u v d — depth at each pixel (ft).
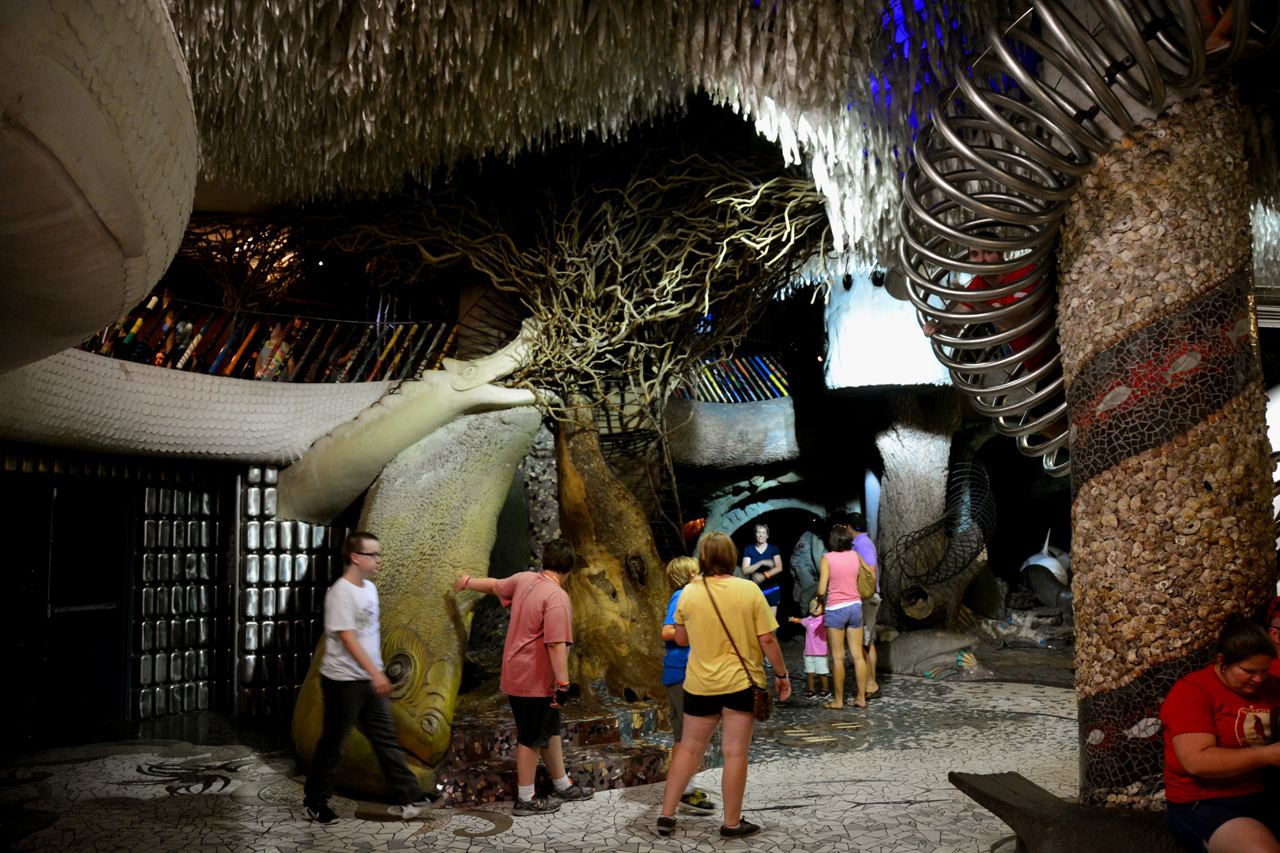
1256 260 22.67
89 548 23.36
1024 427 15.51
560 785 16.42
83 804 16.20
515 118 22.29
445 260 26.55
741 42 17.01
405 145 22.89
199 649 25.41
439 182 26.66
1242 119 11.92
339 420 25.46
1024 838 12.03
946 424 36.04
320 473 24.91
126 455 23.18
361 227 26.00
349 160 23.47
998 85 14.37
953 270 14.17
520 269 25.95
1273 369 26.08
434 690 18.02
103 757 19.76
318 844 14.08
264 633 25.30
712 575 14.65
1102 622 12.04
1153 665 11.50
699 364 30.48
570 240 25.81
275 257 26.66
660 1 17.16
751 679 14.29
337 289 30.71
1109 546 11.92
